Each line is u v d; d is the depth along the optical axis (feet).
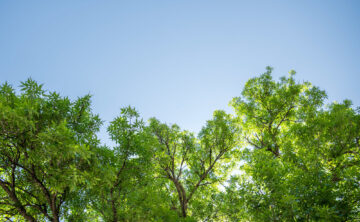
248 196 26.20
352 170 24.08
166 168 41.37
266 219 23.53
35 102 22.50
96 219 29.66
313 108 45.91
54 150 20.07
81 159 22.63
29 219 23.11
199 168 43.19
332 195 23.13
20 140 21.01
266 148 44.70
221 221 36.58
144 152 28.45
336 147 31.48
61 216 26.21
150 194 26.04
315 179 25.20
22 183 25.88
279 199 24.12
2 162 22.30
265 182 25.80
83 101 26.68
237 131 44.21
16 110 19.02
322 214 20.76
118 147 27.02
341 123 31.94
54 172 20.98
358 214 22.00
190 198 40.70
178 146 44.80
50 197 23.58
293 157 32.53
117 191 25.89
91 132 26.53
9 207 26.68
